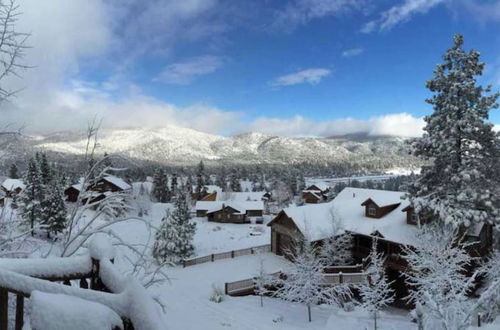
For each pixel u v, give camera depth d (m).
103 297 2.68
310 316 16.84
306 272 18.16
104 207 7.52
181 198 34.28
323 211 29.86
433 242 16.72
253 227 50.16
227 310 16.81
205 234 43.91
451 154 20.50
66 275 3.47
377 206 26.80
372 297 15.84
